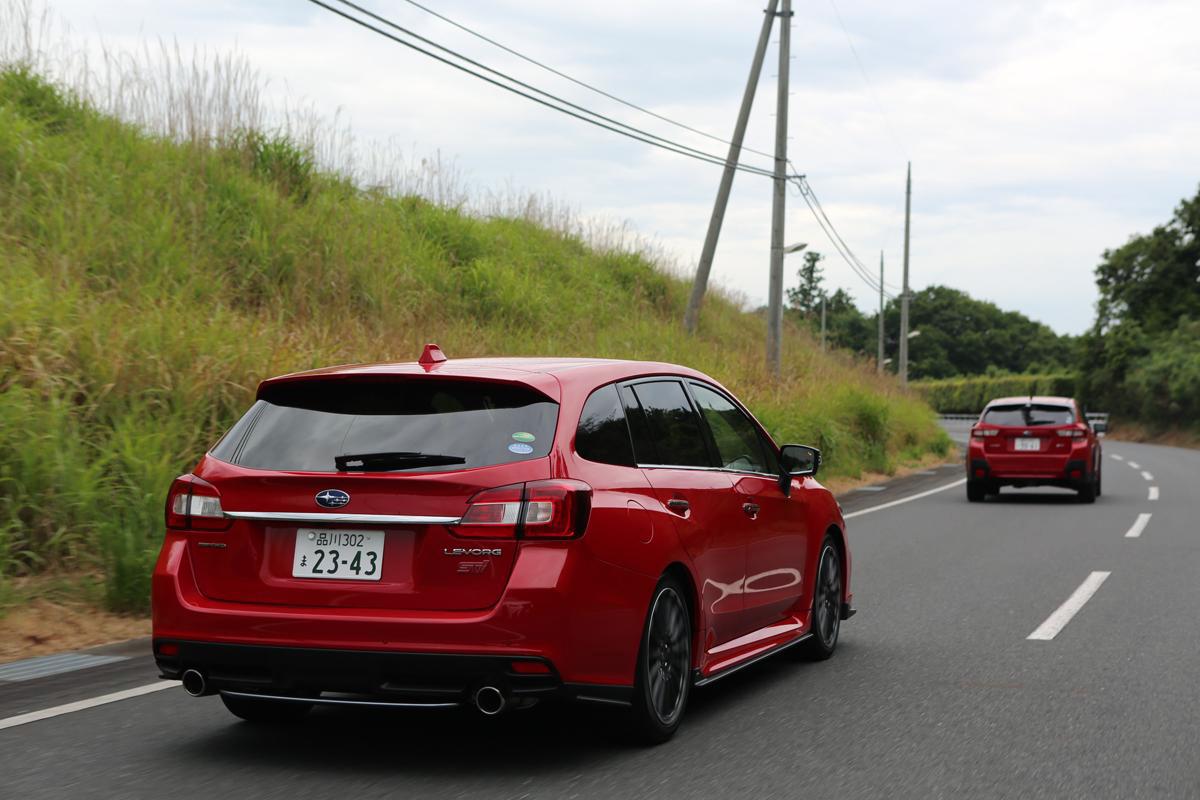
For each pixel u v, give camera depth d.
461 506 4.18
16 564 7.71
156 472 8.56
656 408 5.25
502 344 18.75
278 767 4.37
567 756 4.57
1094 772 4.36
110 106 18.20
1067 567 10.36
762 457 6.25
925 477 23.14
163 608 4.42
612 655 4.39
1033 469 17.06
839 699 5.61
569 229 31.41
